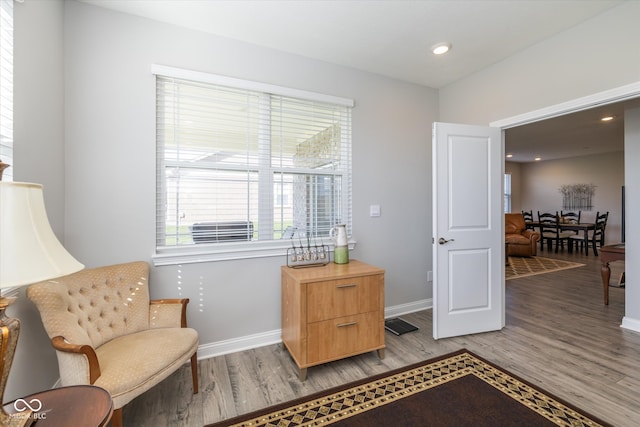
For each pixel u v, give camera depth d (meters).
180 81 2.22
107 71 2.00
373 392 1.85
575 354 2.30
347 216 2.91
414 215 3.25
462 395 1.81
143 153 2.11
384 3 1.96
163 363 1.53
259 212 2.52
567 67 2.27
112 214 2.03
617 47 2.00
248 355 2.34
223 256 2.34
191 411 1.70
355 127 2.90
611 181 7.32
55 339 1.37
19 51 1.45
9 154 1.39
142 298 1.90
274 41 2.40
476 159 2.71
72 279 1.61
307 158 2.71
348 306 2.15
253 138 2.48
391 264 3.12
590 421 1.57
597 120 4.44
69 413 0.96
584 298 3.73
